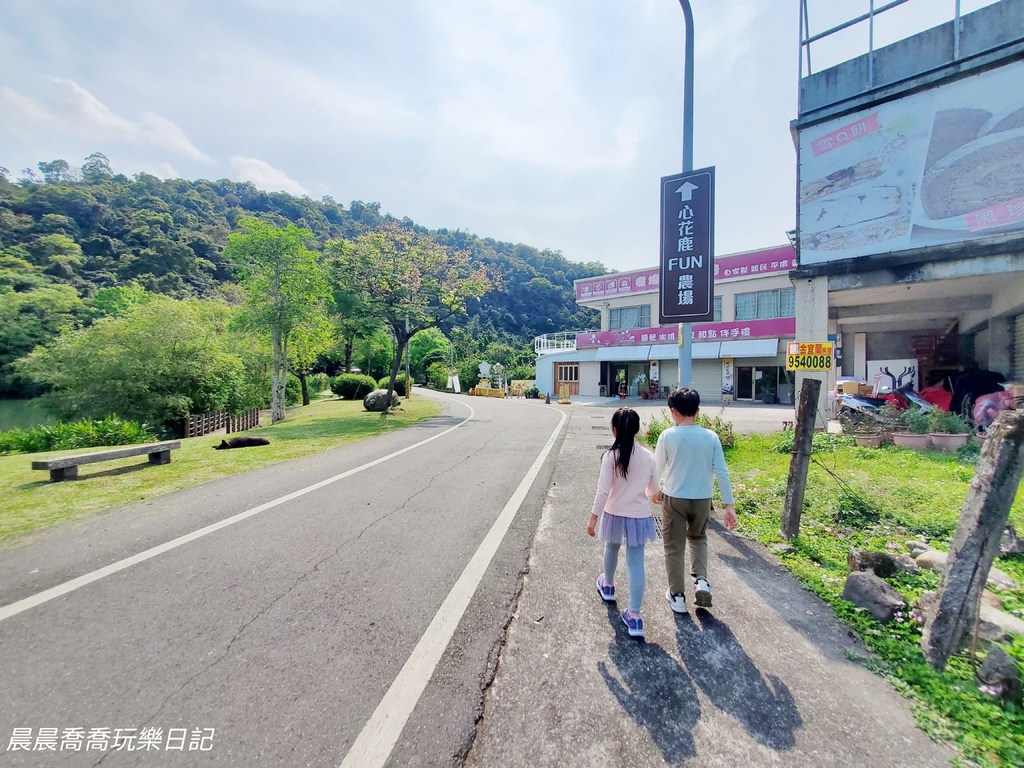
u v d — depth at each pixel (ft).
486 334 217.36
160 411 55.62
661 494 10.88
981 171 24.71
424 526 15.89
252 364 77.25
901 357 49.80
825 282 29.40
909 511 16.24
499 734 6.88
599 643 9.21
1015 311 31.73
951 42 25.43
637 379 91.45
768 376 78.07
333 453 30.19
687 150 23.15
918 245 26.55
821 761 6.41
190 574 12.13
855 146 28.30
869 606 10.22
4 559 13.04
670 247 23.38
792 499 14.66
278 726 6.96
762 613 10.40
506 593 11.19
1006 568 12.24
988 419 27.89
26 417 86.58
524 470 24.61
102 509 17.72
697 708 7.45
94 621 9.87
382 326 82.28
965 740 6.76
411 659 8.63
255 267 65.26
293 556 13.32
